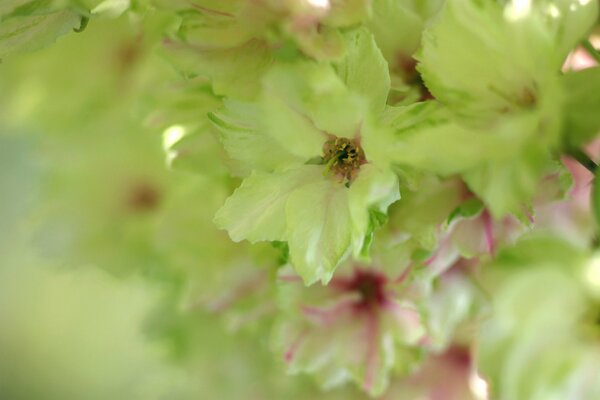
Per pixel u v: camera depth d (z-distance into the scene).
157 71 0.33
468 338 0.32
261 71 0.28
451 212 0.28
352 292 0.31
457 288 0.30
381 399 0.34
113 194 0.37
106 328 0.71
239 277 0.33
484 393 0.30
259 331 0.34
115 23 0.35
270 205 0.28
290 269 0.30
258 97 0.27
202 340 0.37
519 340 0.27
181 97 0.30
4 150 0.66
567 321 0.27
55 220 0.37
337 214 0.28
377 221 0.27
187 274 0.34
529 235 0.29
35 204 0.39
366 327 0.31
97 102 0.36
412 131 0.27
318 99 0.27
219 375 0.37
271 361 0.36
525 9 0.26
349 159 0.28
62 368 0.74
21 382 0.75
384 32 0.28
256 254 0.31
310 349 0.31
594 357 0.27
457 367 0.33
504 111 0.27
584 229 0.29
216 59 0.28
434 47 0.27
